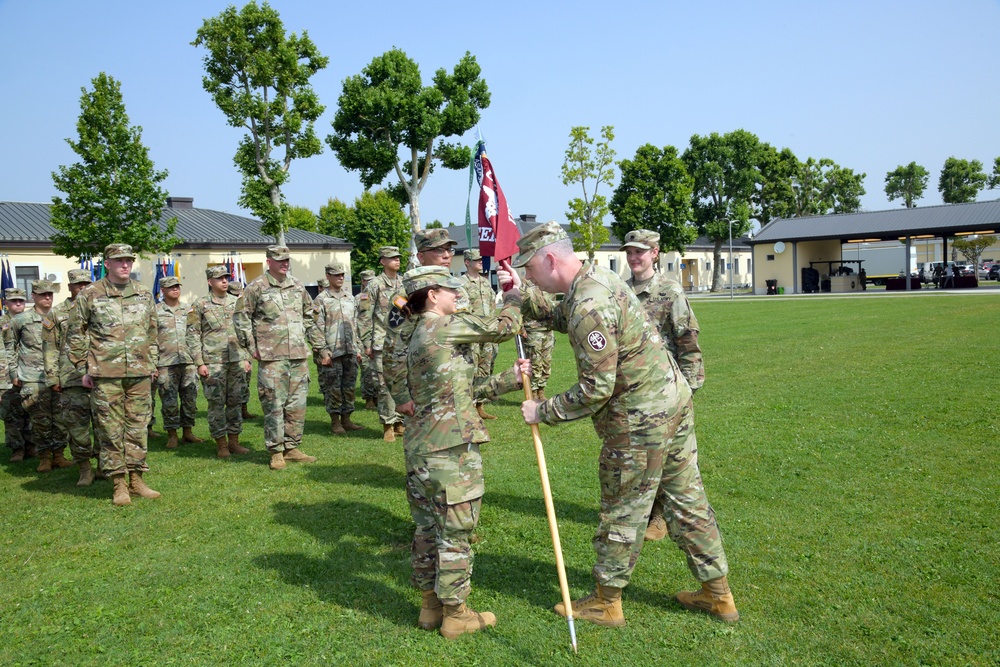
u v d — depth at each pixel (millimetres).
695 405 9758
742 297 45969
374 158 34844
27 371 8461
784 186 71375
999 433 7422
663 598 4258
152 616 4273
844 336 17688
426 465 3852
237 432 8844
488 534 5367
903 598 4047
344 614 4219
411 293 3965
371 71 34438
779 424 8344
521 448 7988
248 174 29859
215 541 5523
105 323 6562
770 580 4359
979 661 3416
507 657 3664
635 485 3842
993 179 89062
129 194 23078
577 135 46438
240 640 3953
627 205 56719
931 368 11805
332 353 9578
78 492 7250
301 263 38906
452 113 35062
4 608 4453
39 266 28844
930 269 51938
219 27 27688
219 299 8914
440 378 3855
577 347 3773
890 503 5555
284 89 28578
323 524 5824
